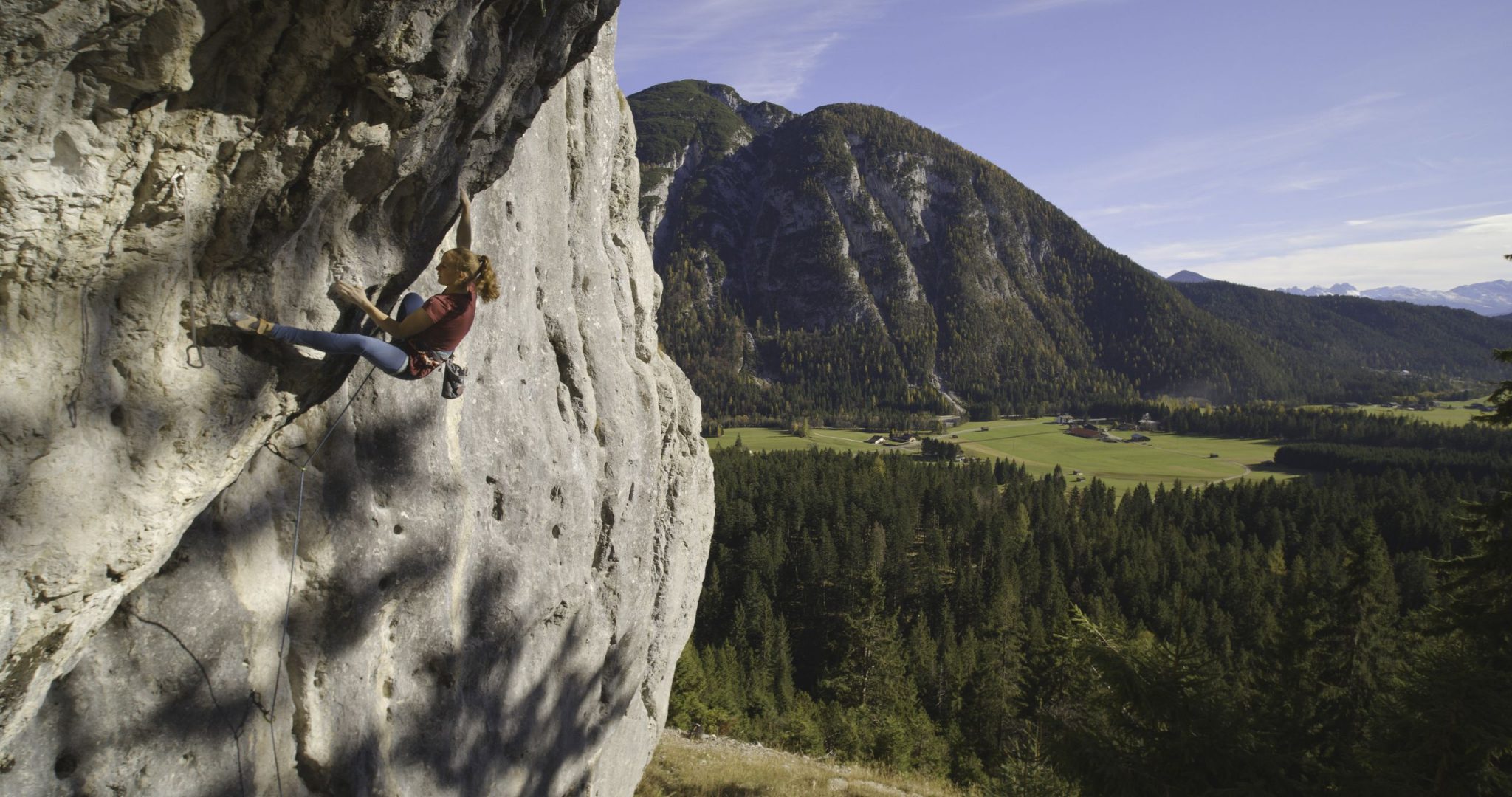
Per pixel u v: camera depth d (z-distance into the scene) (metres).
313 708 6.31
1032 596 75.50
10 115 3.09
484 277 5.27
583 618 10.58
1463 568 15.37
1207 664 13.27
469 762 8.20
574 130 10.87
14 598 3.71
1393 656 27.55
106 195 3.54
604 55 12.04
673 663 14.93
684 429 15.17
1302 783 12.22
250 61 3.67
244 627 5.67
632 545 11.80
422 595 7.32
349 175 4.67
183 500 4.51
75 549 3.90
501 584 8.65
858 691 52.50
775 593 76.12
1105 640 13.93
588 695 10.89
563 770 10.35
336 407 6.37
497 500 8.62
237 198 4.13
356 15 3.67
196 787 5.40
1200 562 78.31
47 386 3.69
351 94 4.14
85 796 4.79
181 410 4.31
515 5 4.71
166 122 3.60
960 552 88.19
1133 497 112.44
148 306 4.02
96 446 3.95
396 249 5.51
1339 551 80.69
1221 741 12.49
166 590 5.17
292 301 4.87
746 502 91.50
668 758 21.92
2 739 4.17
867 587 54.78
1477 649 14.45
